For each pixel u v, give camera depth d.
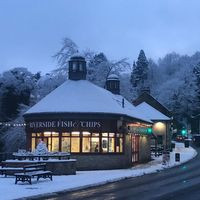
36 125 38.94
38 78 70.69
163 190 21.66
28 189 21.94
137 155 46.31
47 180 26.88
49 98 40.69
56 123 38.22
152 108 78.31
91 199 18.50
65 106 38.88
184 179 27.73
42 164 28.80
